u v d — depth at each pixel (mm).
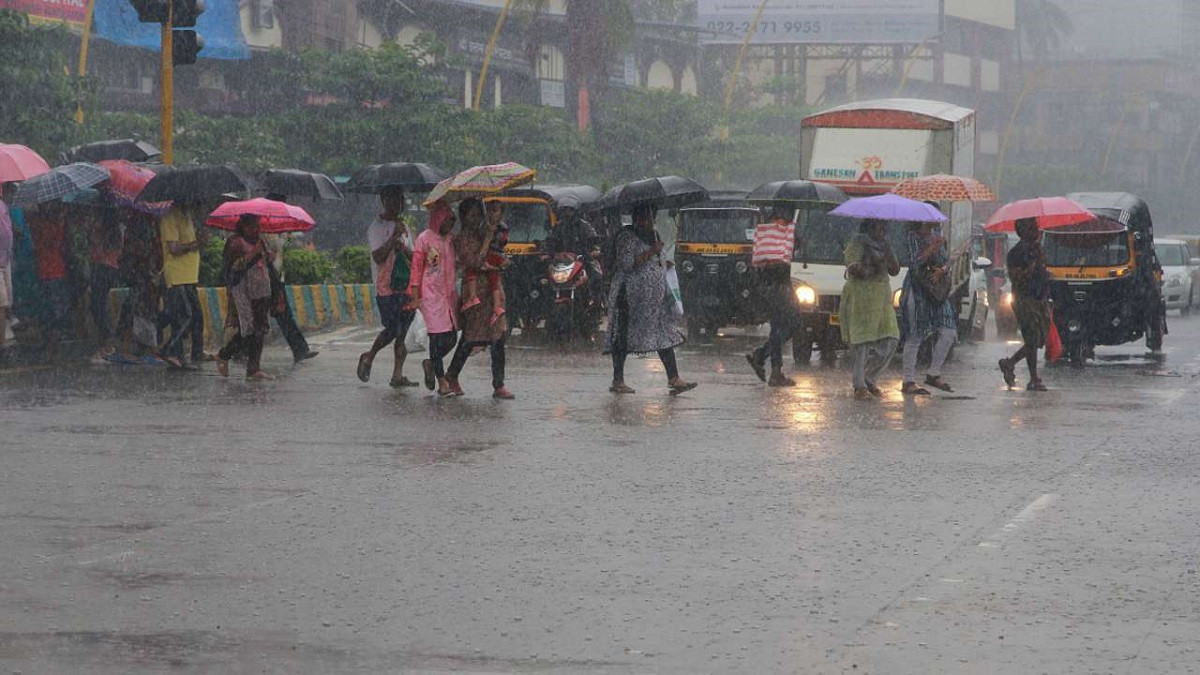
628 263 18125
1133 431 15539
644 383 19781
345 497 11336
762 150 75875
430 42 55344
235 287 19172
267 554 9453
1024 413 17062
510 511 10875
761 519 10672
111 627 7781
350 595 8469
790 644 7562
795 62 103375
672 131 67688
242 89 55906
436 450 13602
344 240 51469
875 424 15820
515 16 64562
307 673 7051
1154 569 9234
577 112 64750
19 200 19406
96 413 15797
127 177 20562
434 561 9305
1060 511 11047
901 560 9438
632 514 10797
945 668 7172
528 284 28422
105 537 9891
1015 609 8258
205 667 7121
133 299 20734
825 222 25094
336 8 62281
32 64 38625
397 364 18703
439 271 17703
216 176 19547
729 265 28328
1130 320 26875
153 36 53062
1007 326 34438
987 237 39688
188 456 13125
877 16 91188
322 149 52906
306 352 21594
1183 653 7438
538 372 21156
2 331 20469
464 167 53406
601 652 7414
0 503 10977
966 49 125375
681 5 91875
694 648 7488
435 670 7113
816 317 23750
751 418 16156
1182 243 46469
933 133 26891
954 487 12016
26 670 7043
